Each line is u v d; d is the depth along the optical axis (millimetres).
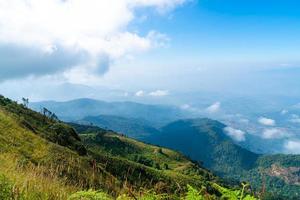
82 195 7348
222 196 5711
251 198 5457
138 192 6727
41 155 44812
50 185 8984
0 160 12914
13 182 8570
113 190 7500
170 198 6277
